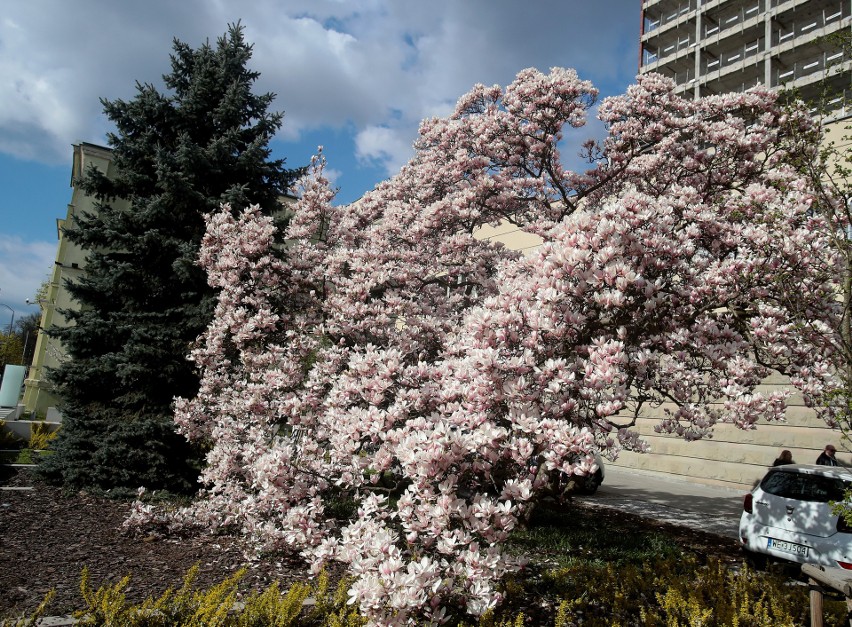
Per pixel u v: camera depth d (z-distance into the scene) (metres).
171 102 11.38
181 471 9.58
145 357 9.62
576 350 4.80
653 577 5.40
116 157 11.20
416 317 8.21
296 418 6.22
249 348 7.87
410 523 3.78
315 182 11.27
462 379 4.74
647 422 18.09
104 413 9.77
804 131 8.34
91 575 5.40
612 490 14.31
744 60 35.88
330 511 6.17
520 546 7.46
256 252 8.65
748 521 7.61
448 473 4.06
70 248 22.19
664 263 5.32
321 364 7.14
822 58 32.19
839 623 4.39
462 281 10.81
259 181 11.65
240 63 11.91
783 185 7.43
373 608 3.26
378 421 4.54
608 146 10.85
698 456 16.50
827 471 7.22
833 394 5.75
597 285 4.70
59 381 9.91
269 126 11.83
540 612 4.83
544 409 4.30
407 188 13.44
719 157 9.83
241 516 6.46
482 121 11.26
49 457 9.80
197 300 10.45
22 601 4.61
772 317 6.05
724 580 5.20
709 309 6.02
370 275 8.84
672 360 5.75
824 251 6.52
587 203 11.74
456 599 3.73
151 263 10.47
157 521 6.97
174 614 3.84
